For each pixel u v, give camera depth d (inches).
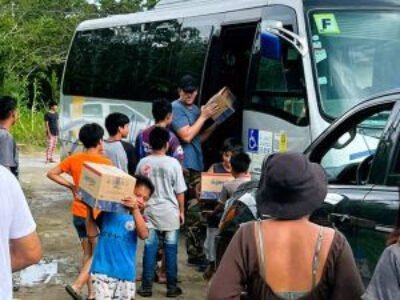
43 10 1577.3
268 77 350.6
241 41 403.5
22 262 133.1
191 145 367.9
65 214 501.7
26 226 131.5
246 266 122.4
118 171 243.1
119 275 242.5
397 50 333.4
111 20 523.5
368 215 183.3
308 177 121.7
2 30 1270.9
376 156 190.2
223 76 405.4
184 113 365.4
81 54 556.7
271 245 121.5
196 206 348.8
